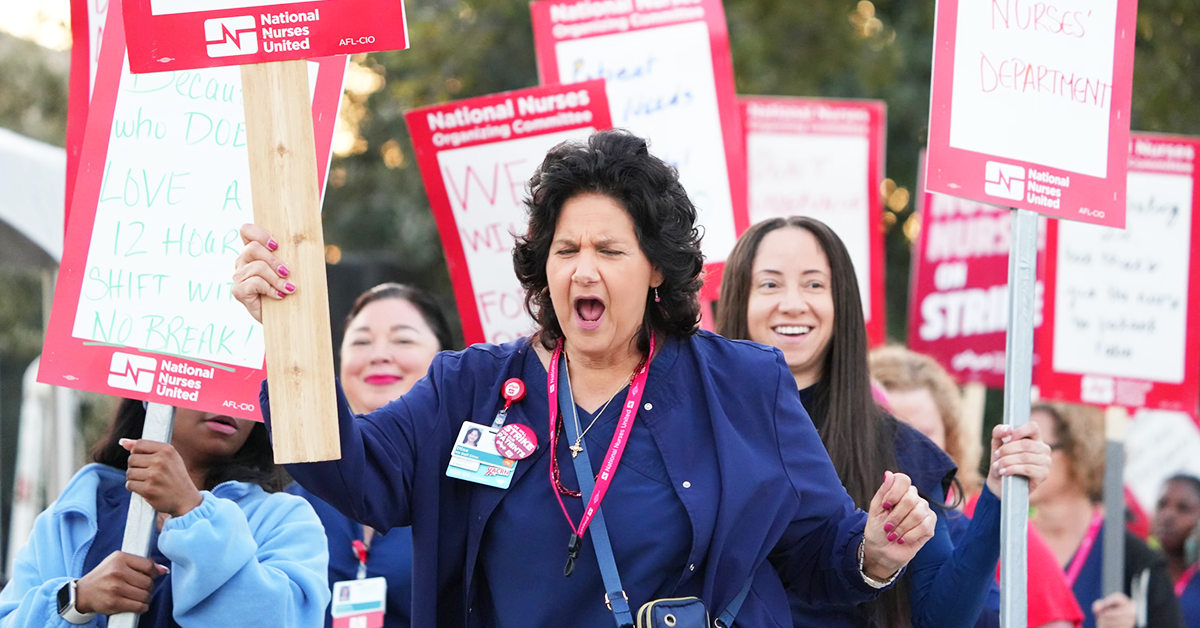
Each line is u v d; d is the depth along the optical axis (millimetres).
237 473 5000
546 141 6887
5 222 9602
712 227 7191
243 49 3961
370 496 3908
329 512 5969
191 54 3967
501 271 6898
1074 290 8211
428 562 4008
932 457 5492
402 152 20734
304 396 3793
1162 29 18109
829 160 9906
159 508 4336
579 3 7398
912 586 5141
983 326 9977
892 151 20266
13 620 4430
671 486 3961
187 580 4289
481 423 4082
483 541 4016
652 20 7352
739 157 7246
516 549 3939
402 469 4008
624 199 3945
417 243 19875
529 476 4004
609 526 3910
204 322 4559
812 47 20391
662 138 7285
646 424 4039
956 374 10055
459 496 4062
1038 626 6102
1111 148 5086
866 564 4012
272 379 3801
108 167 4668
